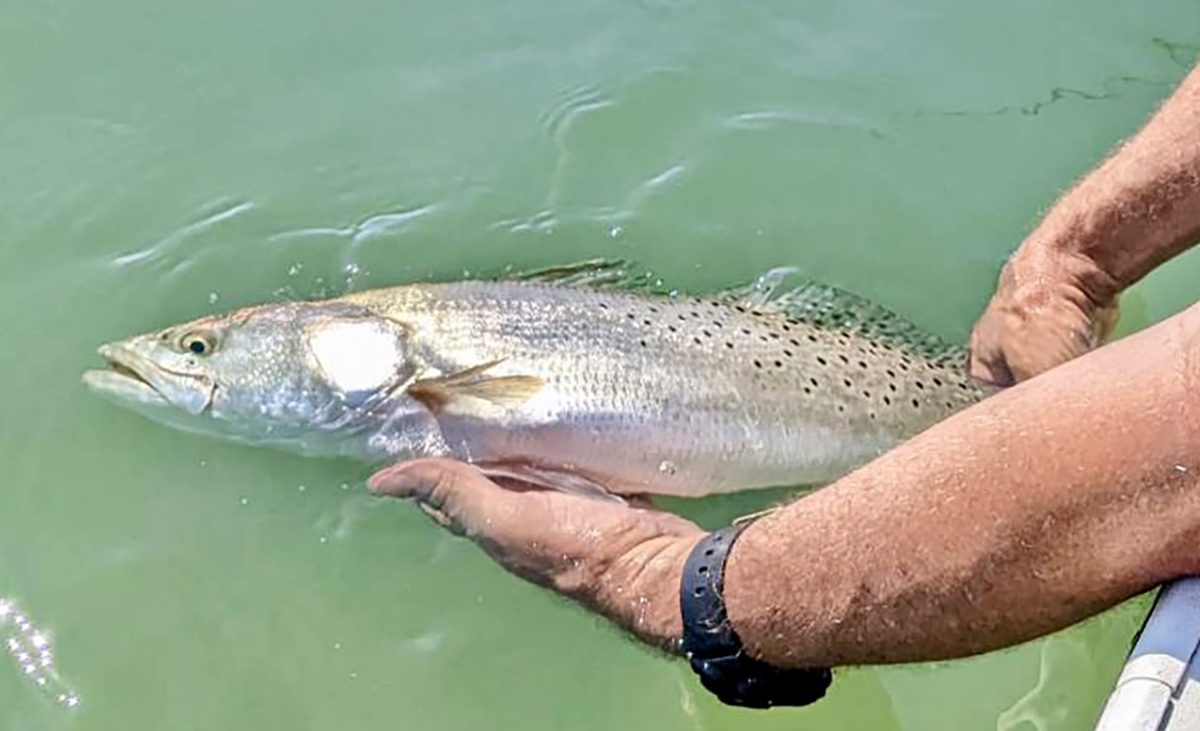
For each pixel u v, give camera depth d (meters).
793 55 1.07
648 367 0.77
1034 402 0.47
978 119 1.02
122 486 0.77
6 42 1.07
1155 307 0.79
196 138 0.99
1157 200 0.68
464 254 0.92
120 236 0.92
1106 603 0.46
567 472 0.76
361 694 0.68
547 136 1.00
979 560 0.47
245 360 0.79
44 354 0.84
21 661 0.68
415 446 0.78
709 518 0.76
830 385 0.77
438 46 1.07
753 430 0.76
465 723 0.67
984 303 0.89
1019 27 1.10
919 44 1.08
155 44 1.07
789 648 0.52
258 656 0.70
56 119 1.01
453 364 0.78
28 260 0.90
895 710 0.67
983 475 0.47
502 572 0.73
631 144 1.00
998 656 0.68
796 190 0.96
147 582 0.73
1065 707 0.66
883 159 0.99
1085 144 1.00
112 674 0.68
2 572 0.72
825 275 0.91
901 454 0.50
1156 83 1.05
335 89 1.04
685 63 1.06
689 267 0.92
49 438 0.79
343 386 0.78
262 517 0.76
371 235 0.93
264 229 0.93
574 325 0.78
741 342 0.78
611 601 0.60
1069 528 0.46
